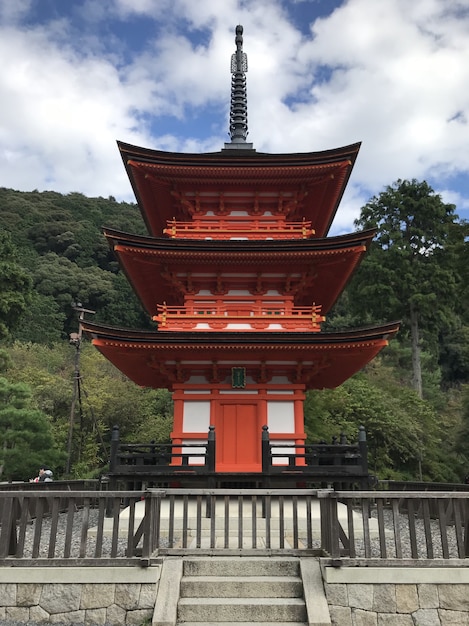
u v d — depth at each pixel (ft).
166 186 69.36
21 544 29.68
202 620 27.78
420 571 28.50
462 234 125.39
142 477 51.49
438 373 199.72
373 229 58.59
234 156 64.39
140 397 160.04
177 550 30.96
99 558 28.96
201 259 62.34
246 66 84.53
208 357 60.39
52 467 103.24
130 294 286.66
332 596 28.14
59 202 371.97
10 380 148.46
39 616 28.04
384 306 160.66
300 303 73.92
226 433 59.93
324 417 113.80
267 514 31.48
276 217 70.08
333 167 65.77
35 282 274.36
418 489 64.08
